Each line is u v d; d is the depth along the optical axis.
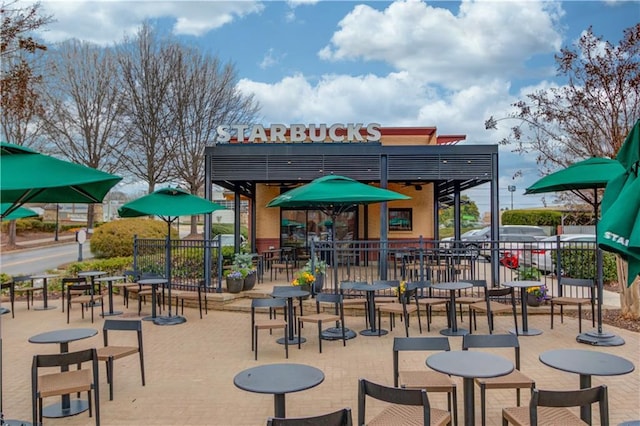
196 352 6.90
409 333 7.84
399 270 14.10
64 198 4.58
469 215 38.50
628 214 2.87
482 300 8.22
